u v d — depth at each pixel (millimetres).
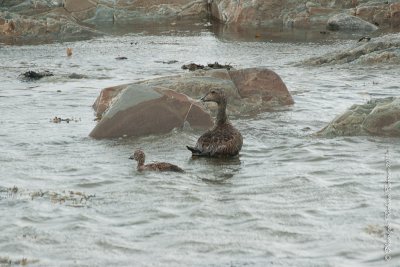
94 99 73312
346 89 76625
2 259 33719
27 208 40438
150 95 59250
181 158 51438
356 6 135125
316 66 91312
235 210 39938
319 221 38156
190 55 104875
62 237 36312
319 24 133750
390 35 96500
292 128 60062
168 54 106000
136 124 57938
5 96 75000
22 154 52469
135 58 102812
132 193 43188
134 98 58906
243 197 42250
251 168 48656
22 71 91812
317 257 33594
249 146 54469
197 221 38375
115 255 34250
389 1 134375
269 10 136750
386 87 77125
